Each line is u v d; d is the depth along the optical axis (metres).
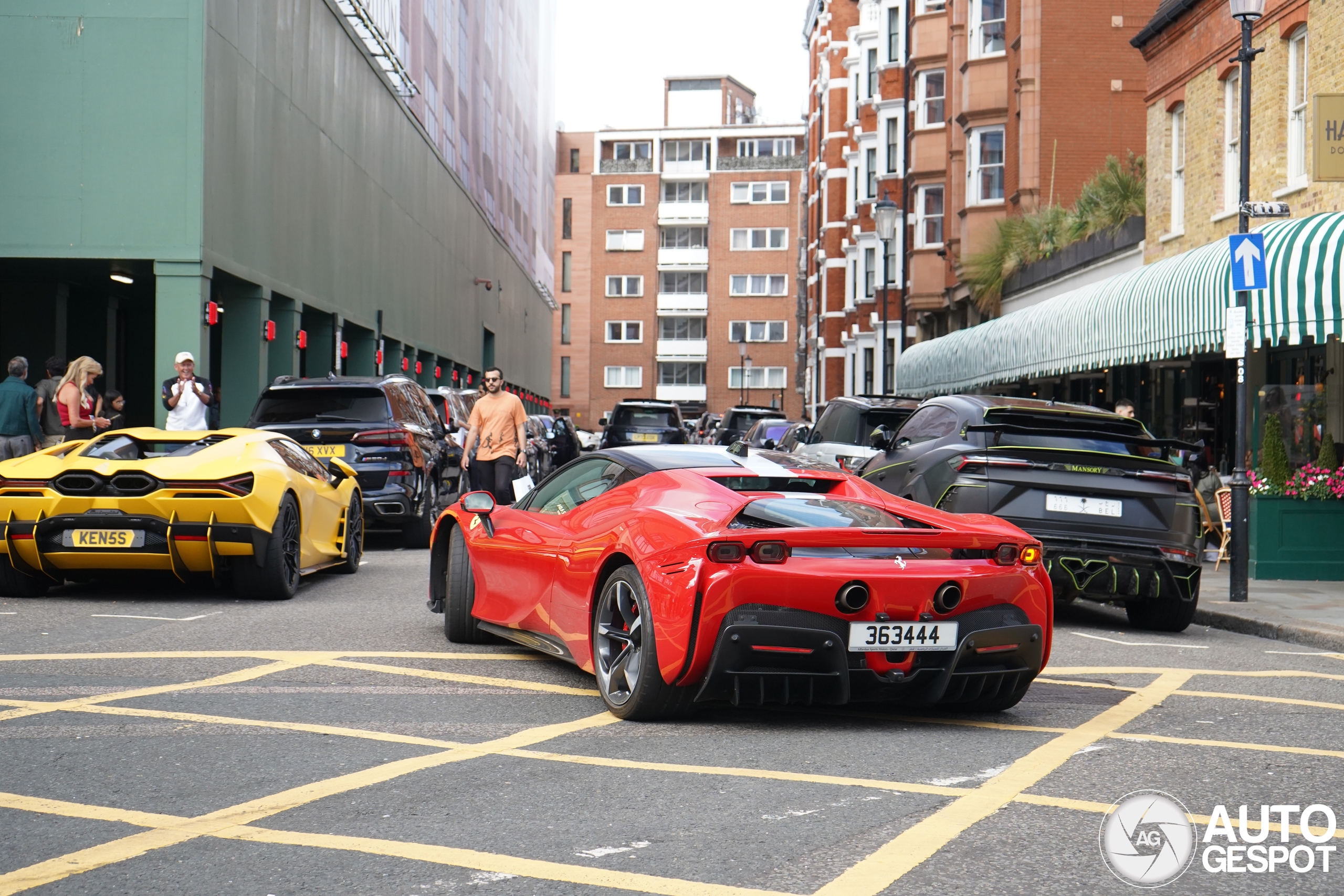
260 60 18.77
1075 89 27.45
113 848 3.76
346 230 24.31
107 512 8.96
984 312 29.61
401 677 6.67
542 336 68.62
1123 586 9.00
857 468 12.33
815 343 60.47
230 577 10.60
